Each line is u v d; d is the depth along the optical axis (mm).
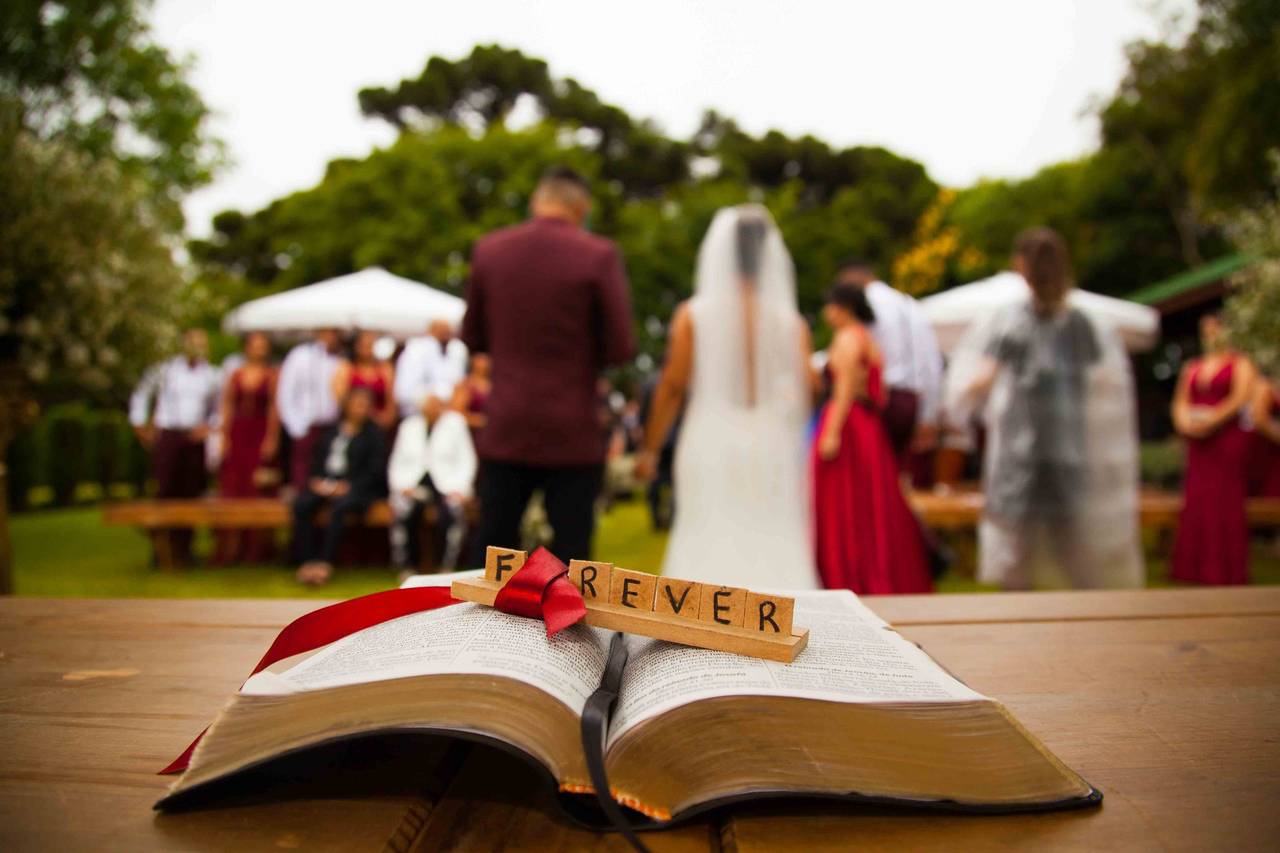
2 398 3371
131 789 531
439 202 21719
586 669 593
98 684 753
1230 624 1000
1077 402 3539
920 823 487
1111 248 17797
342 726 480
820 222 27391
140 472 12906
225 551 5672
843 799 473
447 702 495
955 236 24906
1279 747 606
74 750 595
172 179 12953
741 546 2957
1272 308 5043
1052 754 534
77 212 3559
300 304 6812
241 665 818
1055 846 462
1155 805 510
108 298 3521
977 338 3744
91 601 1132
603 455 2688
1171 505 5207
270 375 6223
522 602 657
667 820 482
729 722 512
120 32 11625
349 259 22016
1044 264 3574
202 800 514
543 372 2555
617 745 509
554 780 466
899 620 1028
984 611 1080
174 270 4047
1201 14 10500
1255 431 6180
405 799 518
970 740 529
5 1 10695
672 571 3053
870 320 3545
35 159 3512
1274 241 5293
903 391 4273
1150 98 13078
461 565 5297
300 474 5793
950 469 6633
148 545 6844
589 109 30328
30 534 7676
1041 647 897
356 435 5062
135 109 12461
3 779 544
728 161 30562
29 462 9844
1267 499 6051
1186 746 609
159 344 3875
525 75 30156
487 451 2594
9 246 3328
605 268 2578
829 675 590
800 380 3088
